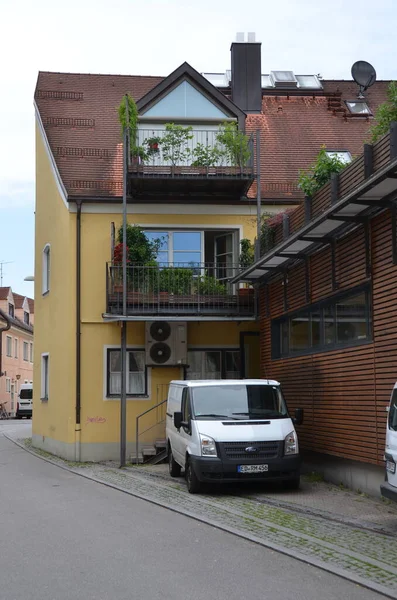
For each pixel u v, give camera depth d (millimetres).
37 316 24484
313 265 14797
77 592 6523
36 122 24828
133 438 19578
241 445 12953
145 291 18578
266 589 6652
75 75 25156
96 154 21688
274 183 20984
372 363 12070
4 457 20688
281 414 13969
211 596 6406
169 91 21031
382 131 13164
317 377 14727
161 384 19859
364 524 9828
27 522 10242
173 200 20188
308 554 7984
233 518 10367
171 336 19766
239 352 20250
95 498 12656
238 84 24688
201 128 20969
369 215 11875
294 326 16344
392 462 9320
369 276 12047
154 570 7359
